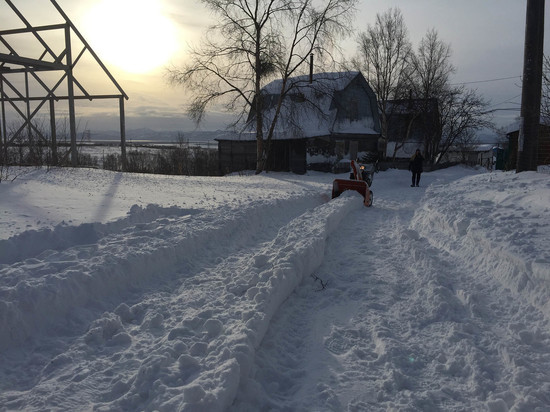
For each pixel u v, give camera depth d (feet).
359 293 15.83
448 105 123.13
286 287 15.11
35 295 11.62
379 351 11.50
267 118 84.74
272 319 13.42
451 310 13.80
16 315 10.80
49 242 17.17
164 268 17.12
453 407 9.05
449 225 23.09
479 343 11.69
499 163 100.48
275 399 9.56
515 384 9.61
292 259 16.63
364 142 105.70
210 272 17.21
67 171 42.45
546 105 40.45
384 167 101.40
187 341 10.99
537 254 14.75
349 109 102.53
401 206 40.60
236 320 12.02
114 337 11.29
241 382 9.63
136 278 15.49
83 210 23.41
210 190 40.75
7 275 12.82
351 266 19.31
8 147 48.03
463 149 142.41
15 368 9.78
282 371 10.73
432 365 10.78
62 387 8.91
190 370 9.50
